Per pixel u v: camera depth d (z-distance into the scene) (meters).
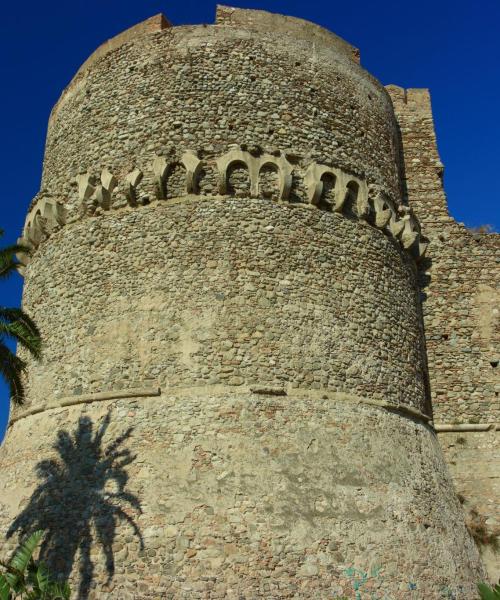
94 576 11.91
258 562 11.71
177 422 13.12
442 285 18.61
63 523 12.74
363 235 16.05
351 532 12.50
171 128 15.71
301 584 11.69
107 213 15.65
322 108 16.72
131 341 14.16
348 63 18.09
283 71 16.69
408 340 16.06
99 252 15.33
